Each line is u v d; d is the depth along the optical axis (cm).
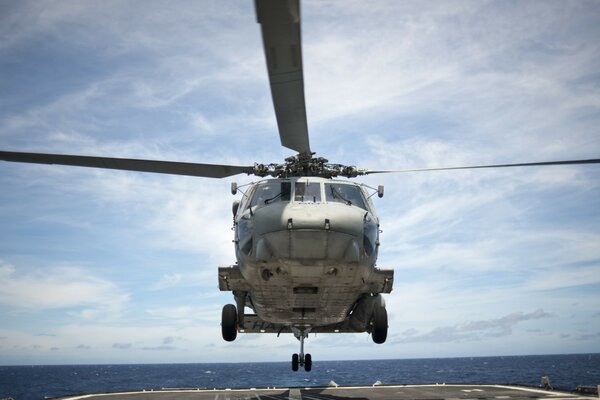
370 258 1164
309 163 1293
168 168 1155
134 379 14312
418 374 14612
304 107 750
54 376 18212
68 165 1108
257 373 19575
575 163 1106
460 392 2034
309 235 1066
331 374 16750
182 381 12344
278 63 601
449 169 1236
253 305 1470
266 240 1099
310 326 1620
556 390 2058
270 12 498
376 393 2042
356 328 1633
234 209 1380
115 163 1115
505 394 1920
